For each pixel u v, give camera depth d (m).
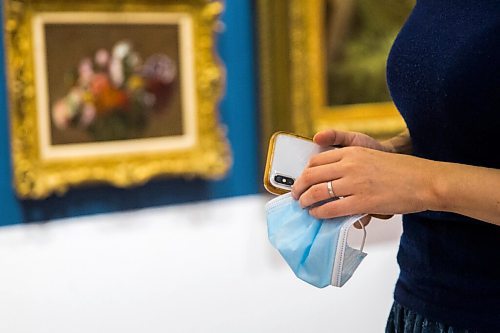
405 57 1.20
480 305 1.13
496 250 1.11
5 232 2.39
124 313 2.60
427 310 1.21
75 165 2.44
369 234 3.05
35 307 2.45
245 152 2.78
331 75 2.78
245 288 2.82
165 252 2.66
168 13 2.54
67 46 2.39
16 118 2.33
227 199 2.77
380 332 3.12
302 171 1.23
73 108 2.42
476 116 1.10
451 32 1.12
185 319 2.71
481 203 1.02
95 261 2.54
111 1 2.44
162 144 2.57
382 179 1.06
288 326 2.92
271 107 2.71
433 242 1.20
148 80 2.53
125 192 2.58
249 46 2.74
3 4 2.31
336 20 2.76
